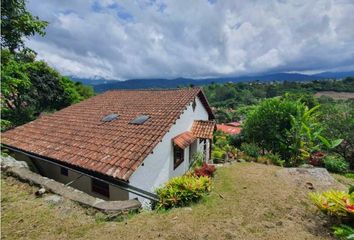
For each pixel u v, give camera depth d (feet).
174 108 39.06
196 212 18.78
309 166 37.78
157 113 38.32
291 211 19.04
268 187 25.30
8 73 17.74
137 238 14.64
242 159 44.19
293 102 49.57
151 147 28.40
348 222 16.15
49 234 14.90
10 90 18.49
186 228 15.85
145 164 27.78
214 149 61.46
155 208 21.74
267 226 16.47
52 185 20.94
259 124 49.85
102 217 16.94
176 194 22.12
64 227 15.67
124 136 32.63
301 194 22.98
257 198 22.00
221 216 18.06
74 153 30.71
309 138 43.57
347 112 52.29
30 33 17.24
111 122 38.68
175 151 36.81
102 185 28.91
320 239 14.83
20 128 44.65
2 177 23.04
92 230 15.49
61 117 46.93
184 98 42.96
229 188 25.40
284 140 46.16
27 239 14.38
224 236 15.06
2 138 41.01
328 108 56.08
